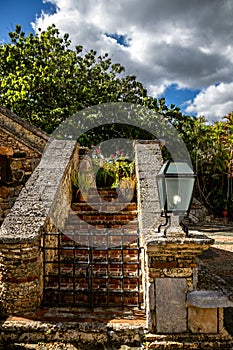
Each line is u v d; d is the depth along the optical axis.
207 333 3.50
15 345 3.54
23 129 7.24
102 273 4.77
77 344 3.54
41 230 4.25
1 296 3.98
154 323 3.54
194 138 17.86
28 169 7.15
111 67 16.30
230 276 6.23
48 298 4.40
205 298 3.37
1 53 13.02
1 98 11.73
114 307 4.15
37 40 13.60
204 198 18.06
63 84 12.98
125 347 3.46
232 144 17.91
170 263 3.56
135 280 4.66
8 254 3.96
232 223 15.95
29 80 11.51
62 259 5.17
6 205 7.03
